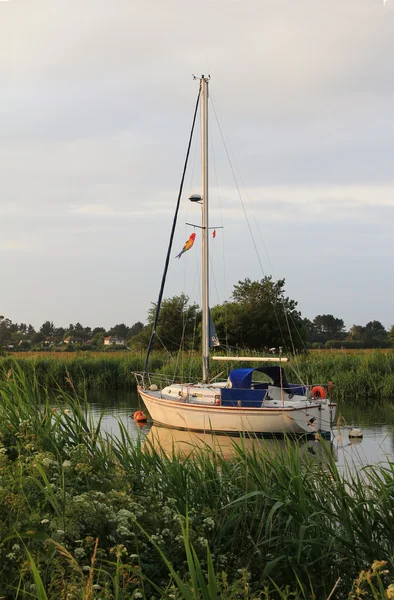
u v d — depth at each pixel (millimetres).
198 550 4367
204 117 19578
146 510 4637
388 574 4602
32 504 4289
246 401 15875
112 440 6961
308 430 14938
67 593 3045
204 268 18984
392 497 5621
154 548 4246
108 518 4012
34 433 6066
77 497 4086
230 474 6301
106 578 3619
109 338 135875
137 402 23984
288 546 4957
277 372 17094
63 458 5832
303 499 5266
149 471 6238
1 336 141125
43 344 115688
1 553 3512
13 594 3346
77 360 33188
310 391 17312
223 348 35750
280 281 53344
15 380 7586
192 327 49469
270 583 4504
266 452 7039
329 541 5039
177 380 25484
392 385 24188
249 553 4867
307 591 4531
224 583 3514
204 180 19281
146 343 50375
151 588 3854
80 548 3625
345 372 25781
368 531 5113
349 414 19641
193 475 6238
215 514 5133
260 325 50688
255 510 5355
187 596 2998
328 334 160125
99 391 29422
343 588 4754
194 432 16328
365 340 124688
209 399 16797
